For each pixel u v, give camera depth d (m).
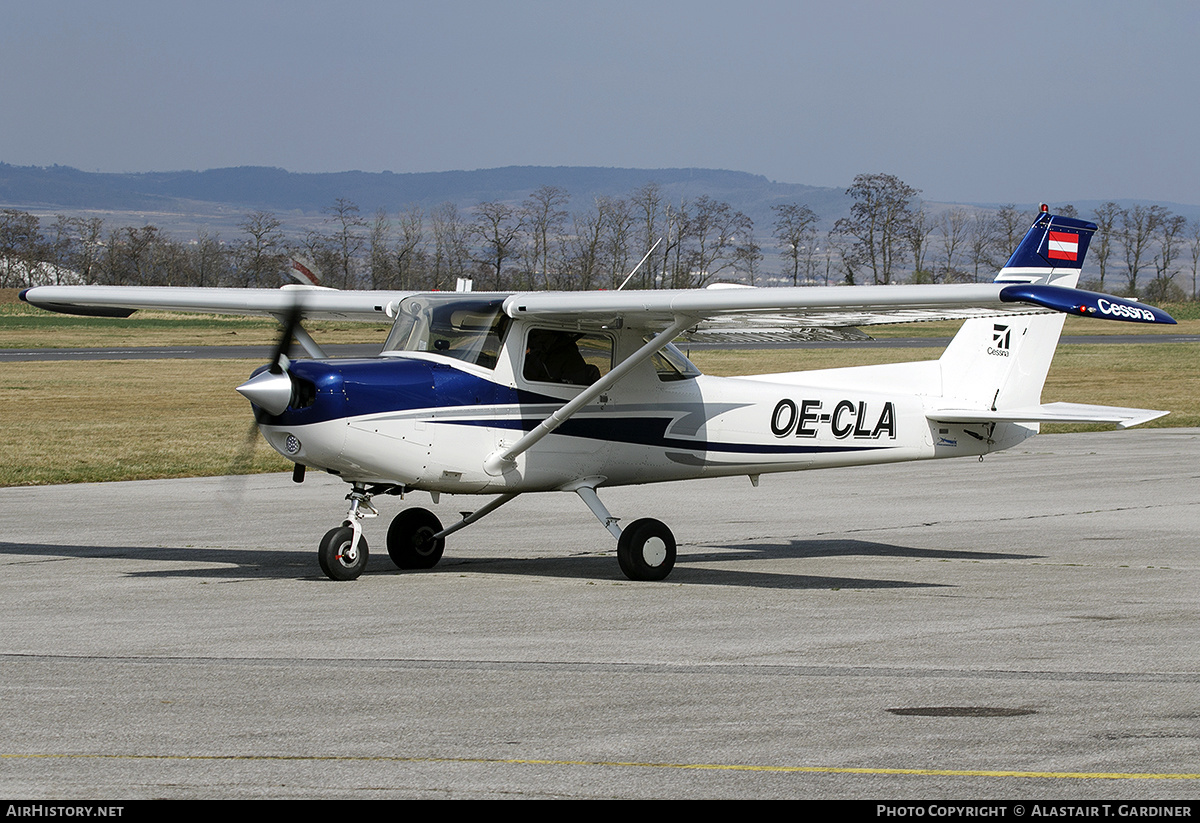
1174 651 25.22
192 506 53.81
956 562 39.31
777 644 25.97
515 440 35.59
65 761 17.59
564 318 35.78
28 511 52.00
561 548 42.44
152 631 27.30
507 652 25.11
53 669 23.48
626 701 21.02
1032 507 53.69
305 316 40.09
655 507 54.34
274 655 24.78
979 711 20.28
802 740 18.61
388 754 17.94
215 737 18.80
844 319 34.47
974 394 43.69
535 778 16.84
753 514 52.12
